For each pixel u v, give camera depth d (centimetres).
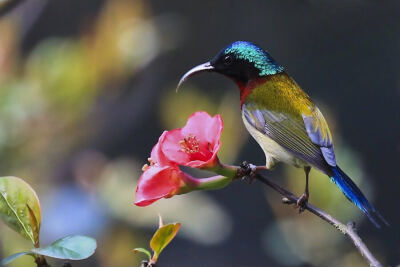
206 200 1416
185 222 1329
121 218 1244
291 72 2042
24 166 1242
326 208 934
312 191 943
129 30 1281
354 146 2019
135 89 1802
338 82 2031
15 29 1288
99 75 1241
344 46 1998
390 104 2012
